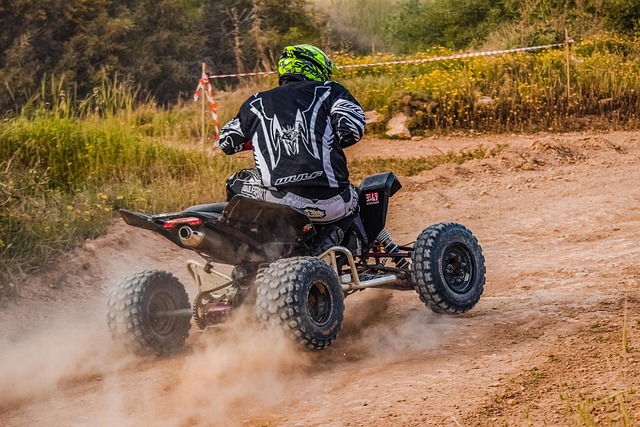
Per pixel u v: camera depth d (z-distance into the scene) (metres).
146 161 18.22
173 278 8.98
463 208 17.09
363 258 9.34
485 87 30.48
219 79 43.72
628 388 6.84
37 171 15.85
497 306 10.12
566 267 11.99
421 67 35.16
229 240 8.23
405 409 6.76
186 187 16.89
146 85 39.56
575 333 8.48
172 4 42.91
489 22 46.09
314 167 8.24
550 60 32.28
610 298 9.81
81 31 39.88
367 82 32.81
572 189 18.61
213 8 46.41
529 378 7.30
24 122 18.30
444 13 48.41
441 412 6.65
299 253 8.59
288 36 45.78
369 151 25.11
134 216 8.13
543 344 8.26
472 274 9.56
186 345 9.27
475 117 28.78
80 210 14.24
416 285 9.22
